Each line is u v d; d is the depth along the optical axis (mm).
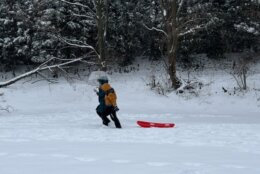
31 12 24484
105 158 5656
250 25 25812
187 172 4660
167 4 22875
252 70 25719
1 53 26750
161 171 4711
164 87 22969
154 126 11672
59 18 24859
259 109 19422
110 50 26000
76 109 19047
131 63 28391
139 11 27359
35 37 24891
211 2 26078
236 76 23750
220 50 27891
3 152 6215
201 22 25375
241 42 27547
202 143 7941
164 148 6855
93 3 24703
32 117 15180
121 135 9391
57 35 23172
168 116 15820
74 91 22172
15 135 9305
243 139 8711
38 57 24969
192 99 21109
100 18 23812
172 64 22531
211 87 22203
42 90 22484
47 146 7016
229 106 20234
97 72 22812
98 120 14062
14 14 25406
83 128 11133
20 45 25859
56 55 25375
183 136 9258
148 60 28938
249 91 21344
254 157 5988
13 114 17062
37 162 5312
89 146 7051
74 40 23109
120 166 5020
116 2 27094
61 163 5238
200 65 27516
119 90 23094
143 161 5406
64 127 11383
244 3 25891
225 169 4859
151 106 20391
